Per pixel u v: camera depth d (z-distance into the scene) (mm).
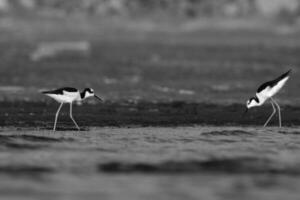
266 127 33094
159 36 114750
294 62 76812
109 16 142625
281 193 18703
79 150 24953
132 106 39875
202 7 148250
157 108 39250
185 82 56406
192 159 23281
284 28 129875
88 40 103125
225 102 43031
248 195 18438
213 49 90750
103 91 48469
